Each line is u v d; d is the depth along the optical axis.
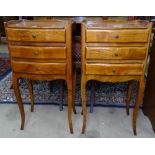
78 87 2.26
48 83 2.36
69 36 1.25
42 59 1.32
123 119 1.77
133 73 1.35
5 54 3.56
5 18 3.82
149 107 1.71
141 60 1.31
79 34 1.66
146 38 1.25
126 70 1.34
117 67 1.33
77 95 2.12
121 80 1.38
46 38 1.25
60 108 1.89
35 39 1.26
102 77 1.37
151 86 1.65
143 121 1.73
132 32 1.23
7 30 1.27
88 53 1.29
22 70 1.38
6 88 2.31
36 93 2.19
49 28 1.23
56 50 1.29
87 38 1.25
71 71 1.37
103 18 1.78
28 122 1.73
